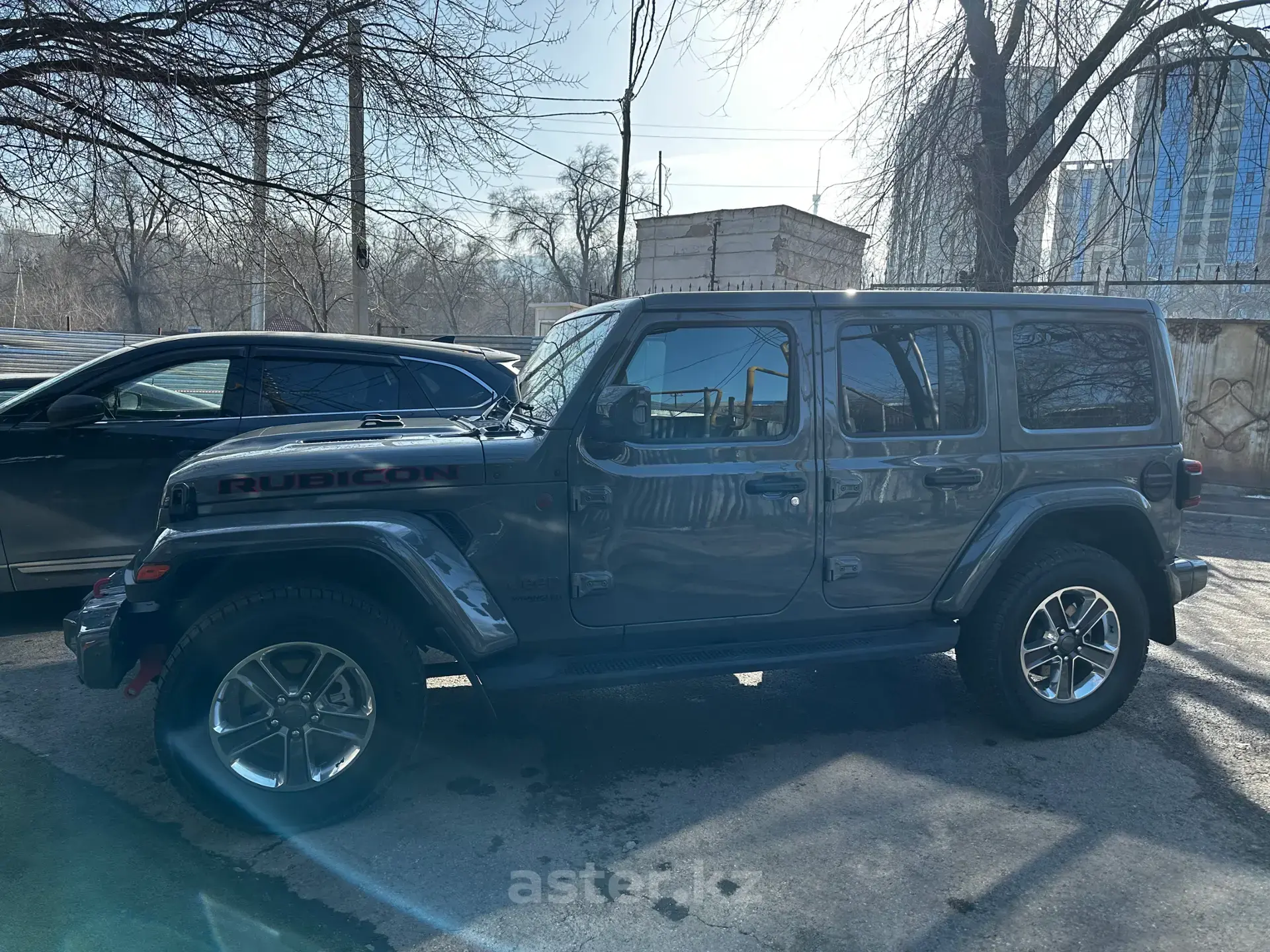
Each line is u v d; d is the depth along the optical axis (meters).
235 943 2.40
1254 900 2.60
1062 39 9.00
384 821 3.08
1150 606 4.02
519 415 3.61
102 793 3.27
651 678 3.29
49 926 2.47
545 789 3.33
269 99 7.18
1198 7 8.73
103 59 6.20
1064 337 3.82
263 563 3.02
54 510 4.80
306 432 3.71
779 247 15.02
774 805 3.20
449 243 9.18
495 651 3.10
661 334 3.33
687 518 3.32
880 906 2.57
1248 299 13.01
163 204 7.29
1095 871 2.75
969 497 3.63
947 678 4.56
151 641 3.16
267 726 2.97
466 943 2.41
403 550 2.96
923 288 10.07
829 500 3.47
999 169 9.50
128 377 5.01
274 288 8.91
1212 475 10.71
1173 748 3.69
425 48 7.43
